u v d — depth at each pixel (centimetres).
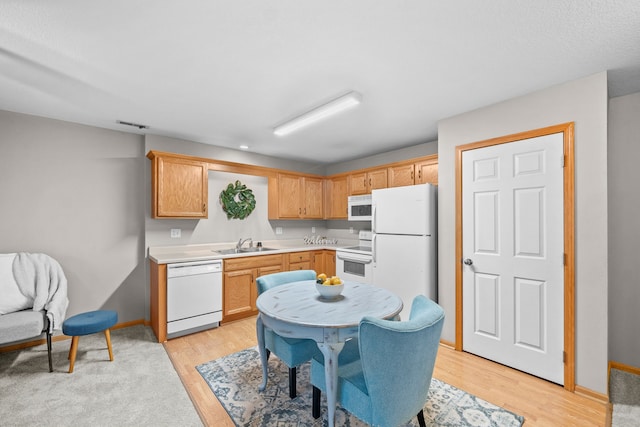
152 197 336
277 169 433
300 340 191
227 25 149
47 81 209
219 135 344
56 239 292
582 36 157
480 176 254
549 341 215
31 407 185
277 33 155
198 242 381
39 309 240
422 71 195
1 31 152
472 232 259
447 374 226
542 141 219
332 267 433
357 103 241
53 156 290
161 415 178
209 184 393
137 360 249
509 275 236
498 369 233
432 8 136
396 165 377
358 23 147
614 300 239
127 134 333
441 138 285
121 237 329
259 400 192
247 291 356
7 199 270
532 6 134
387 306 178
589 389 197
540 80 206
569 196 204
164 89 222
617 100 239
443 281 279
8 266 252
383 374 127
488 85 215
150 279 332
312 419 173
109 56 177
